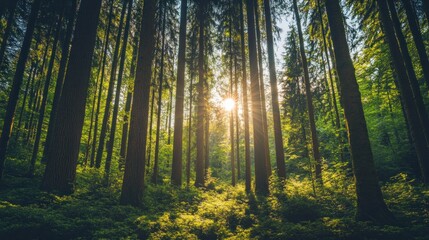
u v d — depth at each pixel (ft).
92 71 50.78
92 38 32.27
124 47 44.27
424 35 47.98
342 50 24.89
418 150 32.50
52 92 62.64
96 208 24.44
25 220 18.71
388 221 19.84
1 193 25.89
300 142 42.01
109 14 44.96
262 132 39.93
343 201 28.99
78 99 30.17
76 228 19.21
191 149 75.97
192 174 82.23
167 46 53.67
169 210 29.94
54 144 28.60
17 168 36.27
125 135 55.36
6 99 57.77
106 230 19.57
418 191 28.09
